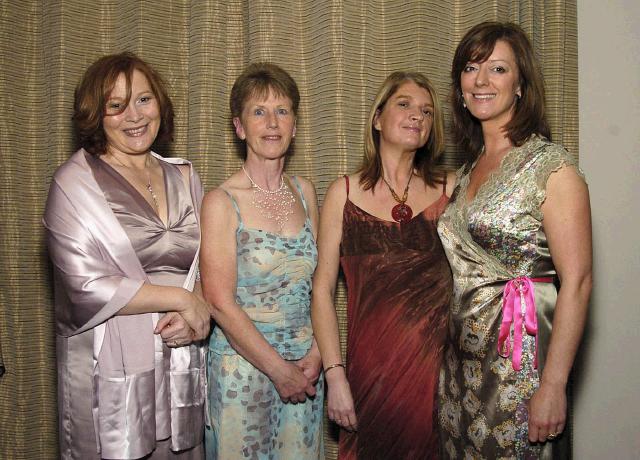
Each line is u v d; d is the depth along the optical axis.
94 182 1.63
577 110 2.46
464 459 1.66
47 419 2.58
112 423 1.59
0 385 2.52
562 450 1.58
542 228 1.56
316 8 2.40
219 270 1.71
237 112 1.82
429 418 1.83
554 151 1.54
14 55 2.55
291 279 1.77
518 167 1.57
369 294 1.85
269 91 1.77
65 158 2.50
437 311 1.84
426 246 1.84
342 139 2.38
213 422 1.76
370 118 1.91
